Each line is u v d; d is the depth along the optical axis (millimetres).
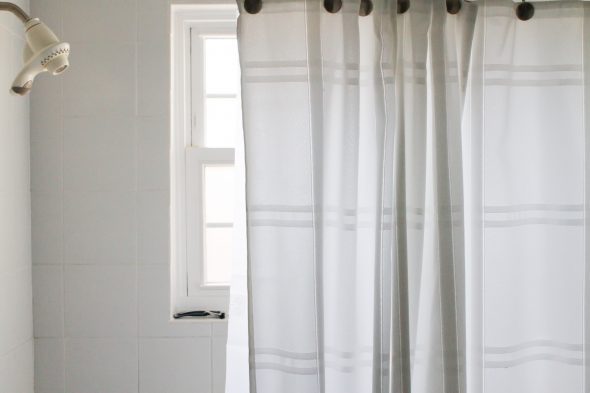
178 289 1865
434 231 1504
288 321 1449
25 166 1712
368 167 1523
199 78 1897
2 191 1556
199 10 1834
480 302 1508
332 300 1492
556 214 1559
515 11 1534
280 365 1451
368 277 1530
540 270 1580
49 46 1293
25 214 1708
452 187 1492
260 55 1446
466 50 1517
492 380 1528
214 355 1769
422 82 1489
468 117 1537
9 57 1586
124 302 1762
